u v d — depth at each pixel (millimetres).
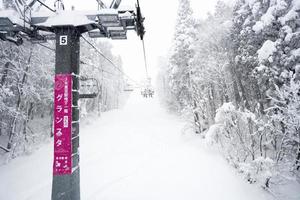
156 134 21719
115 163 12797
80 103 27266
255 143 11844
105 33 7152
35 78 17797
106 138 19969
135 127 25891
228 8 20703
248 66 16109
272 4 12906
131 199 8375
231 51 18750
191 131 21188
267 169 9414
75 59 6516
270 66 13297
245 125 11414
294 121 9719
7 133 19234
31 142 17609
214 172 11141
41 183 10320
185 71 23406
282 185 10492
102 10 5934
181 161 12914
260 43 14523
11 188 9922
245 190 9703
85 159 13773
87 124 28312
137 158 13734
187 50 21812
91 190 9188
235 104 19047
